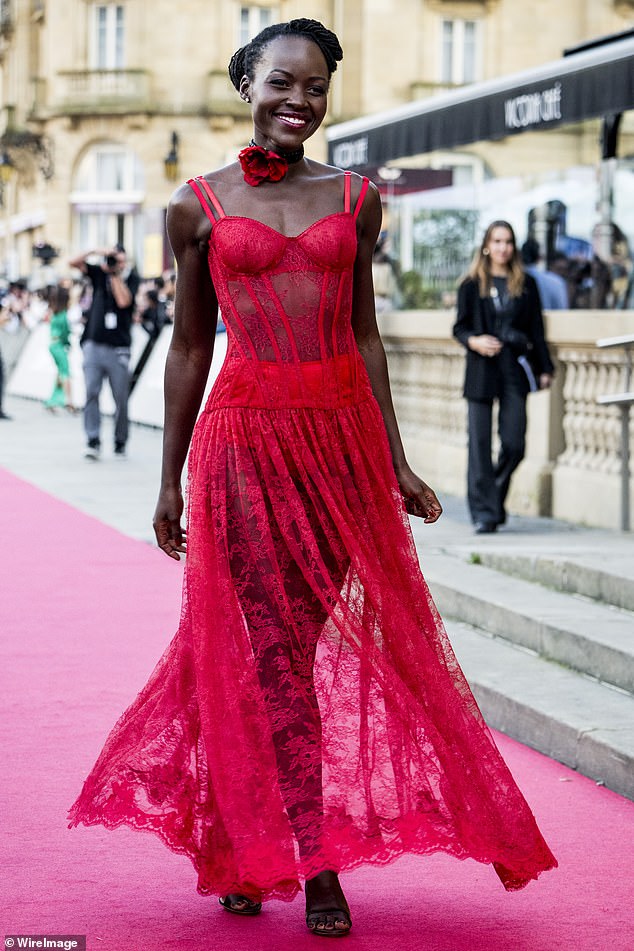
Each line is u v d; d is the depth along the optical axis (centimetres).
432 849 407
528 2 4934
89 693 668
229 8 5072
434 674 411
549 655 696
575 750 575
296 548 409
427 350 1384
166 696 421
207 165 5128
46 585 940
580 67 1023
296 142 417
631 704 611
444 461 1352
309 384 414
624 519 1038
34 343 2956
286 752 400
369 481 423
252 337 413
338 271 415
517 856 408
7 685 681
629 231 1311
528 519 1144
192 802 418
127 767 419
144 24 5100
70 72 5200
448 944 400
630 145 3612
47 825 495
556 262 1385
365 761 407
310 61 417
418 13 4903
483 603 761
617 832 501
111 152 5250
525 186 1438
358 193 423
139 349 2312
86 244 5291
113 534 1157
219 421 415
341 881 451
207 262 423
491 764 412
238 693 402
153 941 400
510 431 1041
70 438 2039
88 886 441
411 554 425
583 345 1102
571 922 417
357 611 414
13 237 5734
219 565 411
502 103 1122
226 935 405
